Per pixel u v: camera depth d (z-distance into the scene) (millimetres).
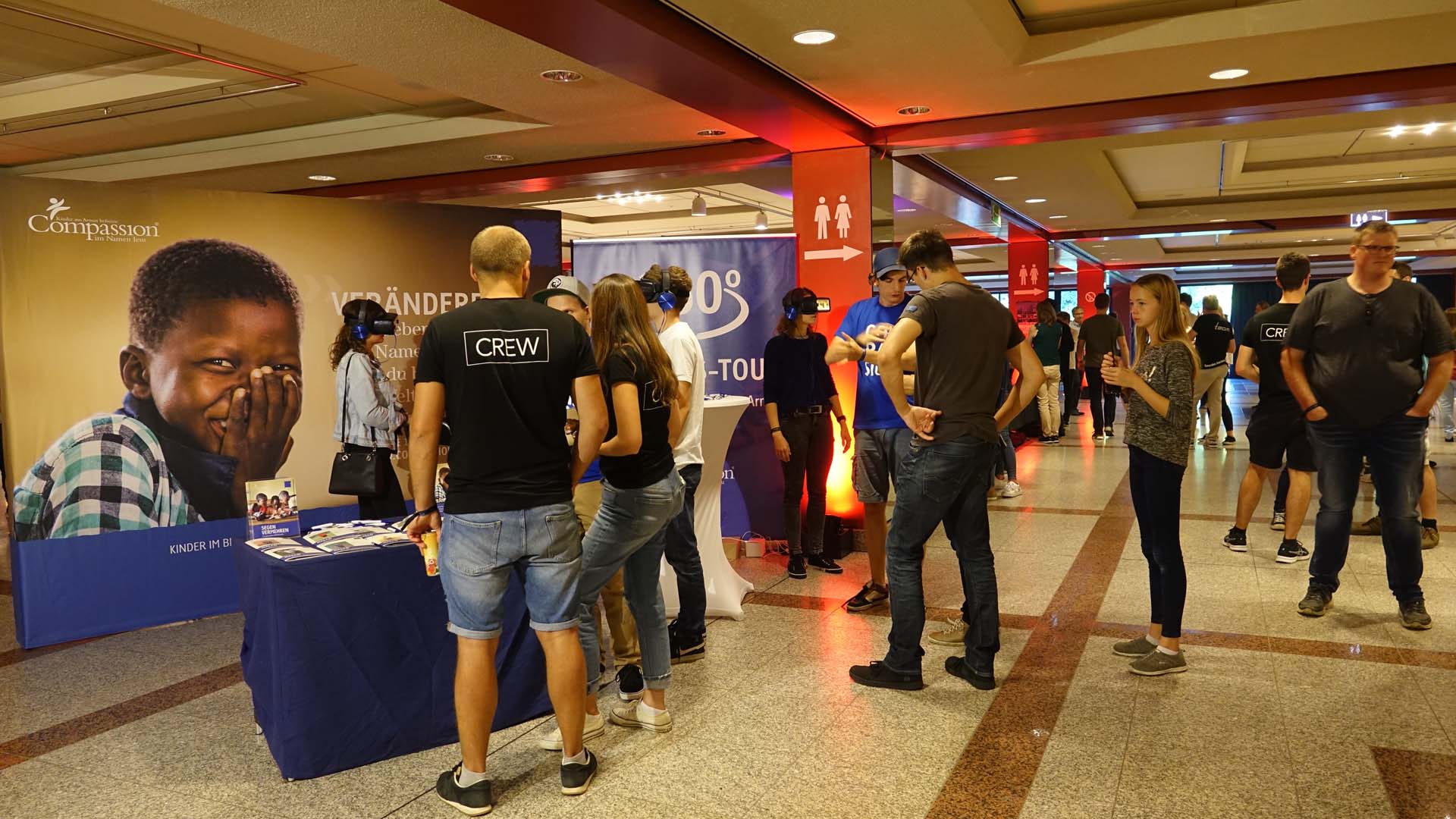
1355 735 2971
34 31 5301
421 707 3006
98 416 4445
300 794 2752
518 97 5539
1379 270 3824
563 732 2709
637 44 4137
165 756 3045
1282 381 5117
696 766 2875
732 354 5621
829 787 2723
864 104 5797
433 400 2549
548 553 2621
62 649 4238
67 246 4359
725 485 5688
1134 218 12500
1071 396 12484
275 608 2738
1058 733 3053
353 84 6102
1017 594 4691
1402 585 4008
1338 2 4461
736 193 11430
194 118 6914
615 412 2797
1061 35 4949
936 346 3316
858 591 4852
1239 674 3521
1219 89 5672
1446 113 6586
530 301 2666
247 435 4781
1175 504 3488
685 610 3793
